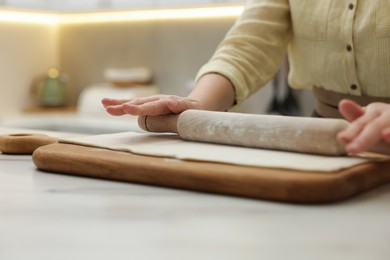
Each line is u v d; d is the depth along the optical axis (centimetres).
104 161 66
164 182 62
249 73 103
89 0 270
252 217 50
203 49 263
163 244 43
